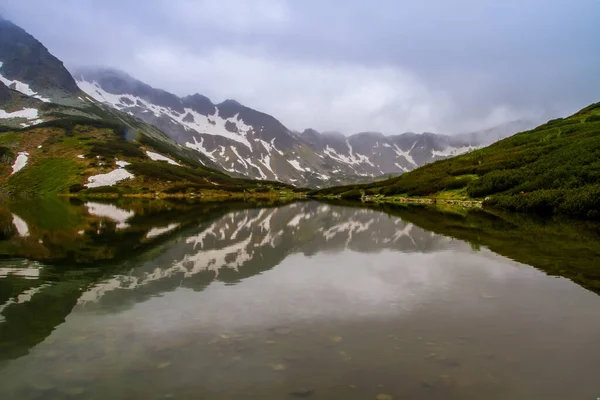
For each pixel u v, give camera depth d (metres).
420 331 9.55
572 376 7.28
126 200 97.50
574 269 16.77
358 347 8.59
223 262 18.52
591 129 98.56
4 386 6.98
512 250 21.86
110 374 7.41
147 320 10.40
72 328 9.81
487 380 7.11
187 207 68.62
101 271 16.39
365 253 21.22
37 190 126.00
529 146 102.38
